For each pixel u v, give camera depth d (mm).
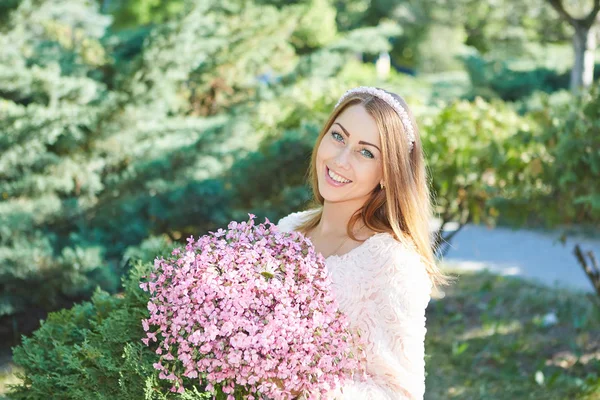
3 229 4617
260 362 1798
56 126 4918
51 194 5105
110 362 2115
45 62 5648
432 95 15469
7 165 4977
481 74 16922
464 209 5379
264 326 1792
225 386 1887
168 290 1899
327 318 1889
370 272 2059
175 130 5762
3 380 4262
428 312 6305
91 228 5191
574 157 4297
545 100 4941
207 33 6375
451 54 25297
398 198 2137
